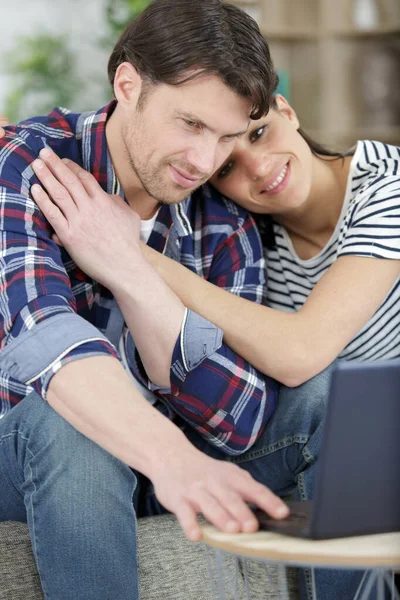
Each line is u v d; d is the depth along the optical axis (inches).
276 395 72.9
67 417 53.7
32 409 61.1
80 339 54.1
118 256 66.2
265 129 77.9
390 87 202.5
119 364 54.2
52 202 66.3
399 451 41.3
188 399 69.7
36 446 58.9
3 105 197.8
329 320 71.6
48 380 53.6
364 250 74.9
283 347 70.2
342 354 83.6
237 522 44.1
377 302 74.2
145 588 64.7
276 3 200.8
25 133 68.7
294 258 86.2
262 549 39.8
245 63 61.3
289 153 78.6
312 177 81.7
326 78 200.7
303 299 86.9
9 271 59.5
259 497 46.3
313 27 202.5
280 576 51.4
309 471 70.4
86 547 56.5
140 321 66.7
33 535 58.1
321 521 40.6
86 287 69.9
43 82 197.9
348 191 81.9
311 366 70.3
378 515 41.6
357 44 203.6
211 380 69.2
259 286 81.6
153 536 67.2
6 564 60.6
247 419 71.1
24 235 62.2
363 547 39.4
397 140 201.8
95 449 58.3
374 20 202.8
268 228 86.8
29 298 57.4
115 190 70.9
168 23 62.0
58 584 56.9
